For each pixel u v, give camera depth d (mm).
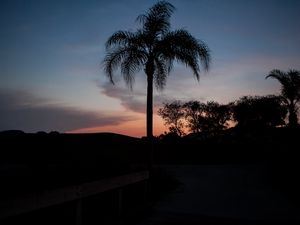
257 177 15578
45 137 12664
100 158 9438
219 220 6926
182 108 41469
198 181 14070
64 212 5852
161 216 7148
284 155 19578
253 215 7465
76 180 6711
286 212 7793
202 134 41188
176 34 14086
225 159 30453
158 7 14297
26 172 7078
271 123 35875
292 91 28125
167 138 38750
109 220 6566
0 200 3795
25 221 5070
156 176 11586
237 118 38312
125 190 8312
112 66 14188
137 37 14133
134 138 21484
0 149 11453
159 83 14109
